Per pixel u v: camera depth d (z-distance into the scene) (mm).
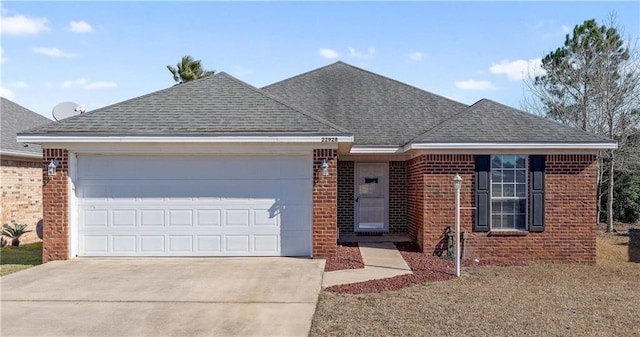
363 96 16562
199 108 11031
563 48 20422
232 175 10625
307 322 6273
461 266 10430
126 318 6465
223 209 10609
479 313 6762
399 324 6227
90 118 10555
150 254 10570
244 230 10625
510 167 11484
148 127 10211
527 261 11234
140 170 10578
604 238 16547
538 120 12047
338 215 14625
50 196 10344
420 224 11984
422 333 5895
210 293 7652
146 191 10586
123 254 10570
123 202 10570
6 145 14930
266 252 10648
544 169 11383
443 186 11445
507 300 7527
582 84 19609
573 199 11352
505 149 11258
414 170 12961
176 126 10266
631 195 21250
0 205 14492
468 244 11312
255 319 6406
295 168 10656
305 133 10039
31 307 6949
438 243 11469
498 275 9594
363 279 8812
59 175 10344
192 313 6668
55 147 10344
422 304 7191
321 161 10508
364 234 14484
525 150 11328
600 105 18719
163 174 10578
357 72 18203
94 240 10578
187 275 8867
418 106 15938
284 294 7602
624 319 6555
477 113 12422
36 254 12414
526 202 11430
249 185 10633
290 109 11008
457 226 9406
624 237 16797
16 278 8664
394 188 14688
